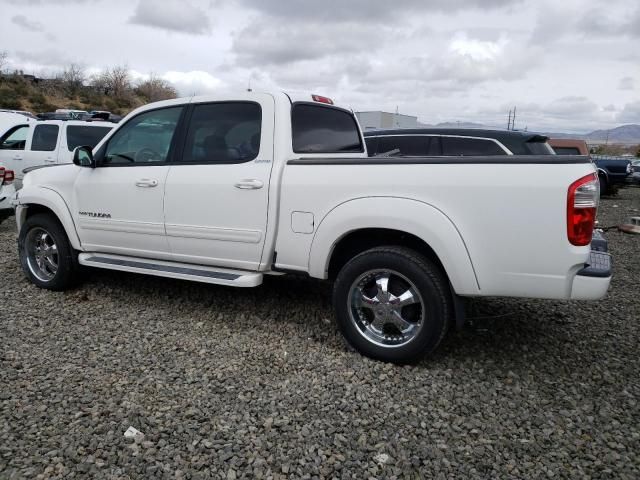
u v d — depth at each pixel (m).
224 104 4.39
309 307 4.95
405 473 2.60
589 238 3.19
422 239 3.48
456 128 7.44
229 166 4.23
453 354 4.00
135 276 5.88
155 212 4.59
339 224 3.72
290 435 2.89
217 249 4.32
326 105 4.84
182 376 3.54
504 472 2.63
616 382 3.61
